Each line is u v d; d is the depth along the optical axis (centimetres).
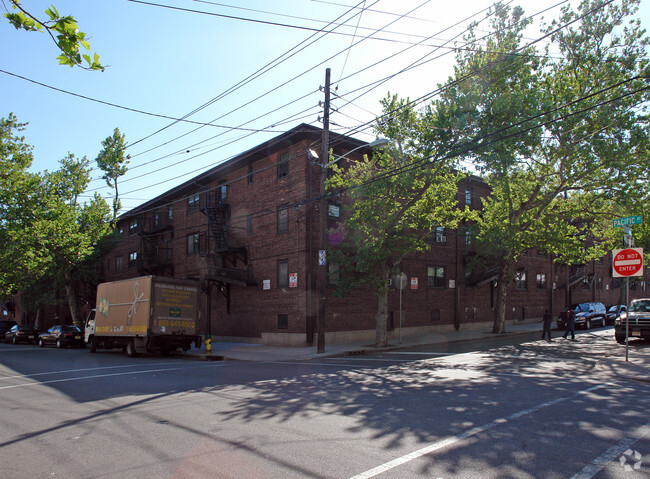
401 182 1816
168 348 1981
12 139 2731
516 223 2469
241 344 2356
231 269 2448
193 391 1045
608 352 1602
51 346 3025
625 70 2011
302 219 2173
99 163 3888
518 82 1962
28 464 557
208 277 2342
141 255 3494
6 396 1037
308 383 1117
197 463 545
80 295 3906
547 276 3688
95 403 928
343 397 916
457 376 1155
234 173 2678
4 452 607
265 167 2359
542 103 1948
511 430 649
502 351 1747
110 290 2270
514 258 2581
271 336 2292
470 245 2959
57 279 3544
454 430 654
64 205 3034
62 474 520
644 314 1859
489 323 3114
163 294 1973
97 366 1636
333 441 618
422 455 552
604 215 2470
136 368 1549
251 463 539
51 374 1420
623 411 755
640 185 2127
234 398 945
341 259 1941
